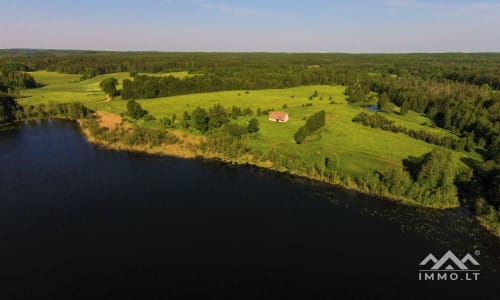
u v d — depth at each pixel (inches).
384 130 5300.2
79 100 7367.1
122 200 3134.8
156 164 4005.9
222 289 2057.1
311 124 4788.4
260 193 3319.4
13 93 7583.7
